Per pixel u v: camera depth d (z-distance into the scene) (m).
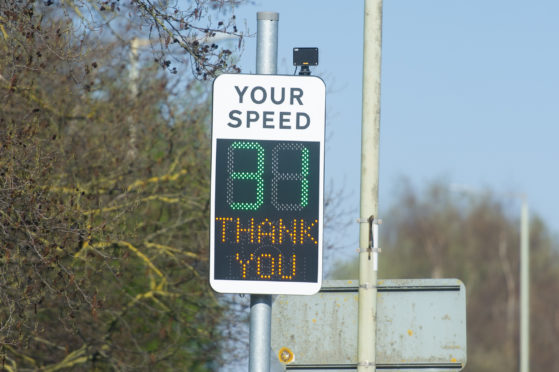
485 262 195.62
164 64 35.75
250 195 23.30
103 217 50.44
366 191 27.28
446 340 27.09
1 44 42.47
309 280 23.27
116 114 59.44
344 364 27.05
